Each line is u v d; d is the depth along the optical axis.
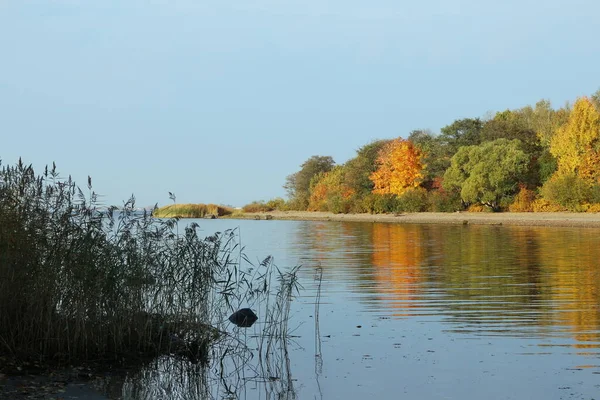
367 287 14.12
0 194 8.22
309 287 14.23
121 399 6.89
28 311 8.16
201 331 8.97
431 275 15.98
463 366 7.93
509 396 6.83
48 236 8.38
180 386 7.42
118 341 8.53
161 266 8.90
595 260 18.62
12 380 7.31
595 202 42.53
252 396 7.08
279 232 37.22
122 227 8.95
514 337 9.30
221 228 41.88
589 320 10.34
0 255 7.95
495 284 14.23
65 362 8.10
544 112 70.56
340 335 9.67
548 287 13.68
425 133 79.94
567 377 7.43
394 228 39.44
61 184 8.66
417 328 10.01
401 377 7.57
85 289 8.23
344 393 7.08
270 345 9.16
